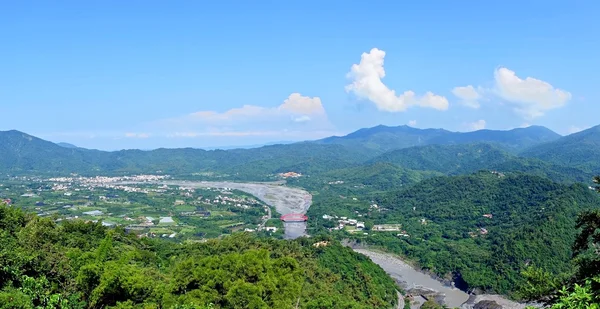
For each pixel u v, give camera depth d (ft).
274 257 361.30
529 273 96.12
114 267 157.79
